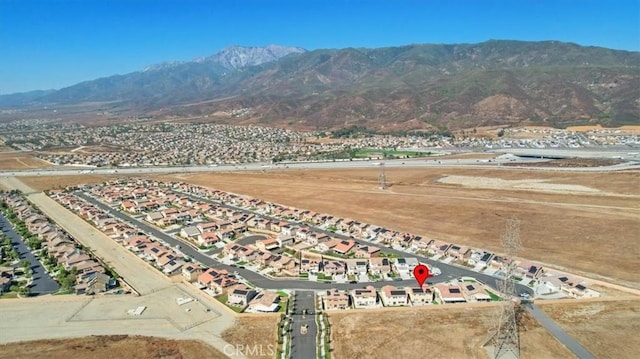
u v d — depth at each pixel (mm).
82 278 123438
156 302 110938
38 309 107438
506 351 84875
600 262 128875
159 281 124312
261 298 110062
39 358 86375
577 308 102188
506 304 96188
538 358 83188
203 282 120125
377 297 111625
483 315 99688
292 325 98188
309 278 124938
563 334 91188
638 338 89000
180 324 99625
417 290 110875
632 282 115312
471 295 109312
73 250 144375
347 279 123875
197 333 95500
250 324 99000
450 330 93500
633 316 97688
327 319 100312
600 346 86625
